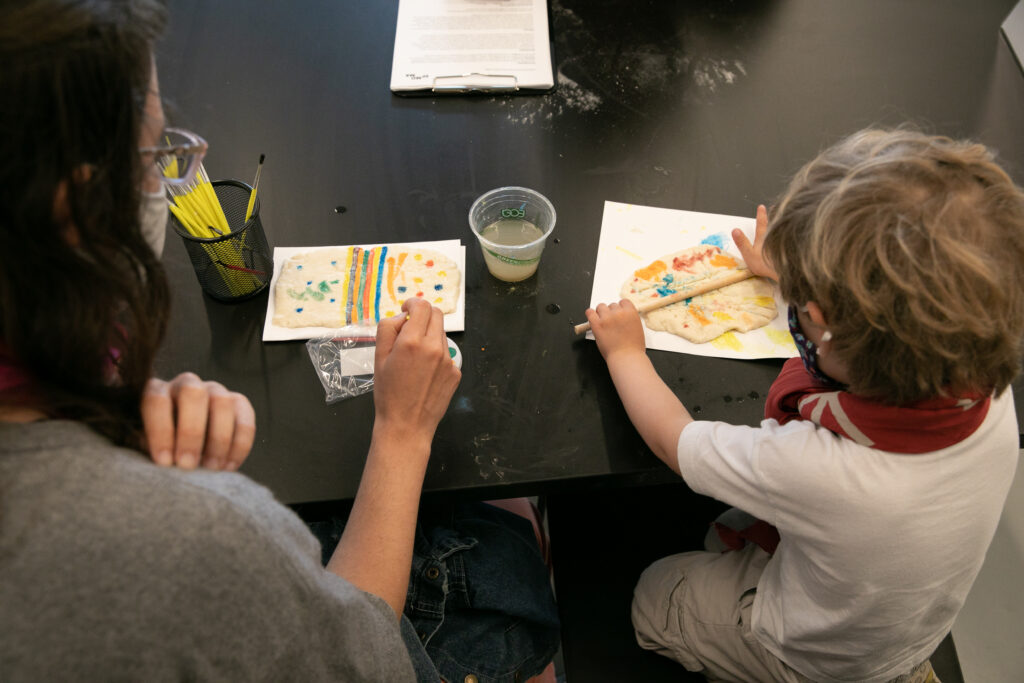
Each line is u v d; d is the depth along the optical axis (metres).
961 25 1.24
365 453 0.81
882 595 0.71
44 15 0.34
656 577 0.95
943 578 0.71
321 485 0.78
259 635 0.44
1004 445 0.68
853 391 0.64
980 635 1.40
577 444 0.82
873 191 0.55
